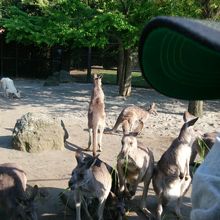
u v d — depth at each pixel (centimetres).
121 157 587
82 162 541
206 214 126
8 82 1597
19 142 913
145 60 81
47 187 705
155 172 591
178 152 562
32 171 789
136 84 2094
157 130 1132
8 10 1866
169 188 571
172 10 1359
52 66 2314
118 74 2125
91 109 920
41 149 913
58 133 931
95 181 546
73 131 1099
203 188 138
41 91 1808
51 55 2322
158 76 85
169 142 1021
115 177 627
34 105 1466
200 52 79
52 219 595
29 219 529
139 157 589
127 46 1505
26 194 567
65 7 1503
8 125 1149
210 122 1245
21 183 571
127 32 1471
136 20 1466
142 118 1095
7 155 883
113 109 1413
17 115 1288
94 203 594
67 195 623
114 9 1498
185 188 593
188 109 1336
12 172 573
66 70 2262
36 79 2325
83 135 1066
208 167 146
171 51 79
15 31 1559
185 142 564
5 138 1008
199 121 1249
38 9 2088
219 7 1250
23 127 920
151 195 695
